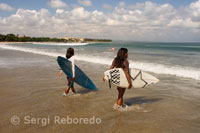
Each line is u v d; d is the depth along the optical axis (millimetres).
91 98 4855
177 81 7086
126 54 3918
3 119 3402
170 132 3047
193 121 3500
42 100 4586
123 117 3639
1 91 5285
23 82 6453
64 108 4074
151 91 5672
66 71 4848
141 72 4207
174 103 4551
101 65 11430
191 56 17484
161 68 9891
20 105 4180
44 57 15891
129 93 5465
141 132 3029
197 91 5648
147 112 3938
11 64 11047
